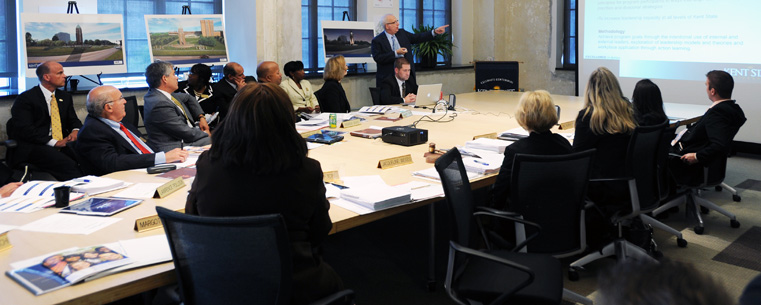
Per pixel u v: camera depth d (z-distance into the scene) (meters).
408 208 2.50
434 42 8.27
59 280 1.67
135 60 6.42
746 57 6.30
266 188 1.68
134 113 5.16
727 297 0.58
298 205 1.71
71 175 4.79
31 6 5.45
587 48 7.68
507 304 2.09
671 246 3.67
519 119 2.64
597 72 3.15
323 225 1.83
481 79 8.00
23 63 5.48
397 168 3.15
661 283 0.59
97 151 3.32
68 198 2.43
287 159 1.68
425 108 5.51
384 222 4.21
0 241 1.93
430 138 3.99
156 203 2.49
